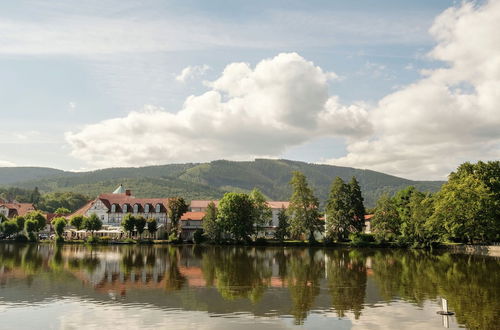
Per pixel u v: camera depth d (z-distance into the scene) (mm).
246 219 105188
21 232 119000
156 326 22531
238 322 23438
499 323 23203
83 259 59312
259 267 50750
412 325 23062
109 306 27000
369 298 30375
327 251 84188
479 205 71188
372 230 102188
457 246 84750
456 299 29938
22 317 24141
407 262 59000
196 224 135125
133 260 58406
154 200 136750
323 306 27594
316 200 105250
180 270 46375
